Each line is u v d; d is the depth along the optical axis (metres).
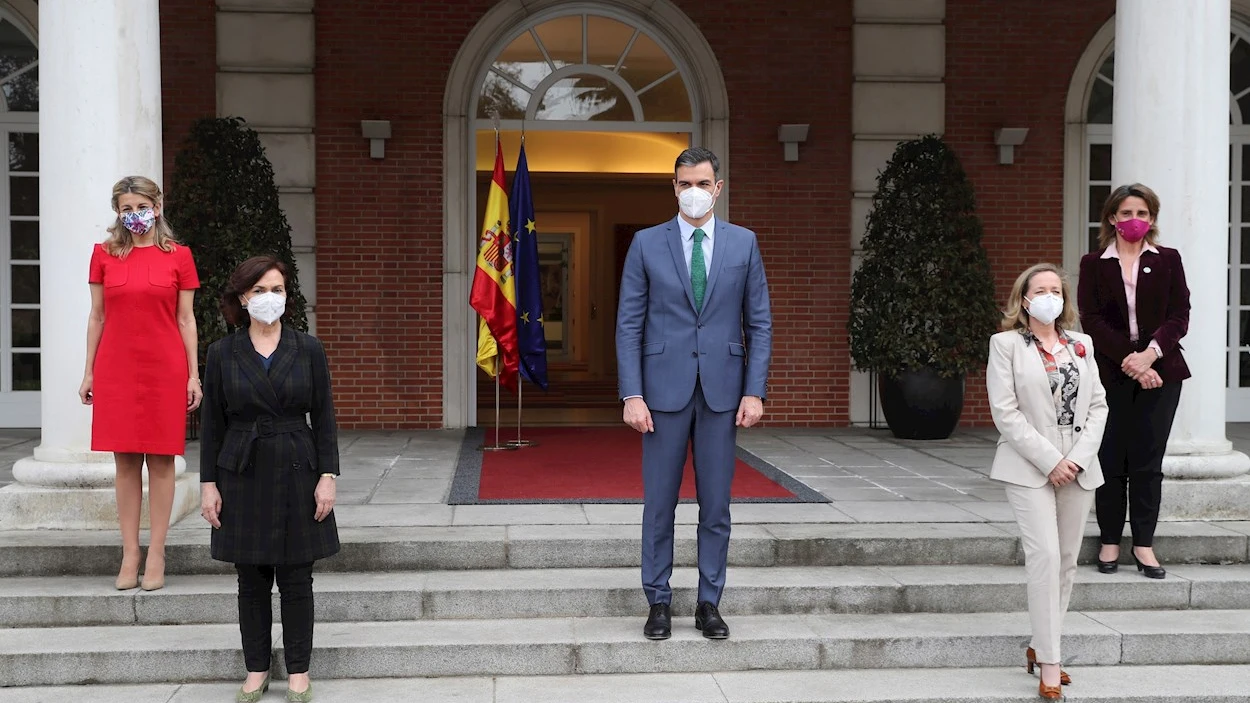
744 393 4.11
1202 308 5.34
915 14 9.26
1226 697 3.89
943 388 8.37
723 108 9.27
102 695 3.87
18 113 9.06
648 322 4.12
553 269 17.55
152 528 4.38
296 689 3.73
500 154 7.79
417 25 9.09
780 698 3.83
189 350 4.46
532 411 11.25
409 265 9.14
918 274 8.38
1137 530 4.70
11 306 9.11
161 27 8.88
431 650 4.03
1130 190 4.60
